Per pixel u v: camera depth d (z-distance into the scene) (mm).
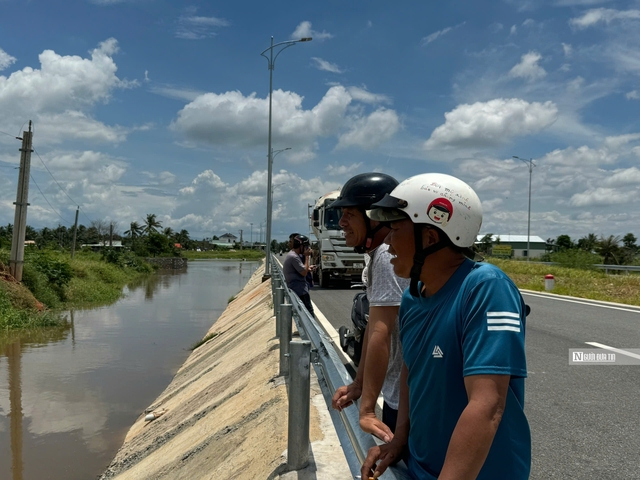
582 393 5715
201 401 7668
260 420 4809
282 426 4316
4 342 15625
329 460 3443
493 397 1444
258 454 4105
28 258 26359
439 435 1704
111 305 25875
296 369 3352
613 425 4730
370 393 2314
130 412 9391
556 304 14242
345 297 16234
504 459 1575
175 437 6617
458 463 1422
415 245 1775
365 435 2215
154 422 8055
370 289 2570
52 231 103688
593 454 4102
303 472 3275
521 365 1479
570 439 4410
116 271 44500
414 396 1790
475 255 1854
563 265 31109
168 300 28875
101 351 14477
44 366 12648
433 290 1794
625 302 15203
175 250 88750
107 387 10906
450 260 1765
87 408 9570
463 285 1636
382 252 2484
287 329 5703
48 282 25750
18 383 11109
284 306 5719
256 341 8898
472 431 1422
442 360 1646
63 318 20734
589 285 21609
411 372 1807
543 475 3738
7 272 21859
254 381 6270
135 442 7555
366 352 2477
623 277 23859
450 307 1652
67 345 15312
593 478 3686
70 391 10602
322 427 4051
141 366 12805
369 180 2693
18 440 8062
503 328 1495
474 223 1757
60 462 7273
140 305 26109
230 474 4184
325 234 18969
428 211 1729
